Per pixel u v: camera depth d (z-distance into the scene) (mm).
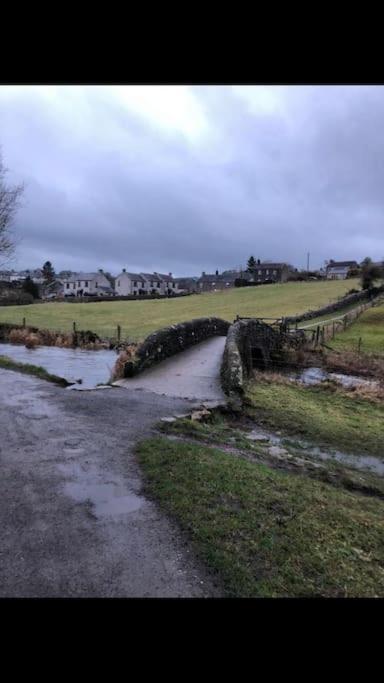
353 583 3338
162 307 48219
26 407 8180
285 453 6984
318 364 17328
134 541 3713
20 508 4258
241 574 3318
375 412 10883
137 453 5809
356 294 41094
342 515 4508
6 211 28672
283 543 3797
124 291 94188
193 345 16703
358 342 22188
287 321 23391
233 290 64250
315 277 82875
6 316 39875
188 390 10539
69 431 6754
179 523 4027
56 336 24844
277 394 11633
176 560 3465
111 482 4898
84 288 94500
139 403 8906
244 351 13969
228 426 8547
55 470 5207
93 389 10172
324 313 33375
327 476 6102
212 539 3768
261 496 4691
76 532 3836
